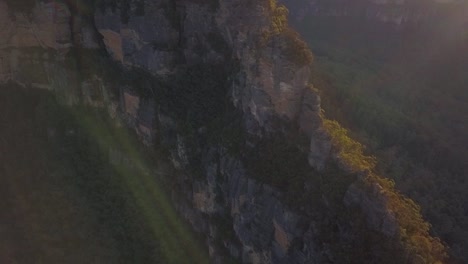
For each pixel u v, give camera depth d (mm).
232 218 53562
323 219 43438
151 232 56594
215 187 54688
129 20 62844
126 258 54438
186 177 58406
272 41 49500
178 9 62469
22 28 66250
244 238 50938
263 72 49938
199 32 62000
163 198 59625
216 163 54281
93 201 58719
